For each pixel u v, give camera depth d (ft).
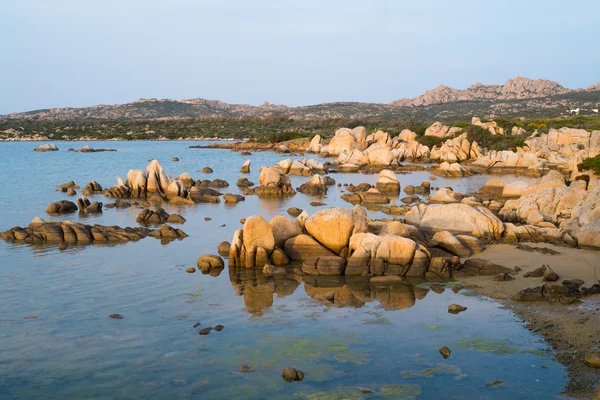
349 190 197.16
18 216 137.80
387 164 285.64
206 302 73.10
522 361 53.98
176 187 168.25
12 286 79.05
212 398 48.21
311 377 51.80
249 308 70.79
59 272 86.38
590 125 404.98
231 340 60.39
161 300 73.72
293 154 391.24
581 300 70.28
